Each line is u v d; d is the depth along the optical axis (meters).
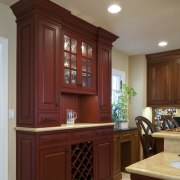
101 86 3.48
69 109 3.39
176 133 1.83
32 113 2.44
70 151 2.74
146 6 2.66
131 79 5.14
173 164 1.34
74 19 2.94
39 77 2.46
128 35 3.74
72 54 3.02
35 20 2.45
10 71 2.64
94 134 3.16
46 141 2.44
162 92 4.86
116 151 3.88
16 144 2.62
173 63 4.74
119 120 4.45
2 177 2.53
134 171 1.24
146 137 2.63
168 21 3.12
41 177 2.36
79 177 2.98
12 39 2.67
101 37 3.48
